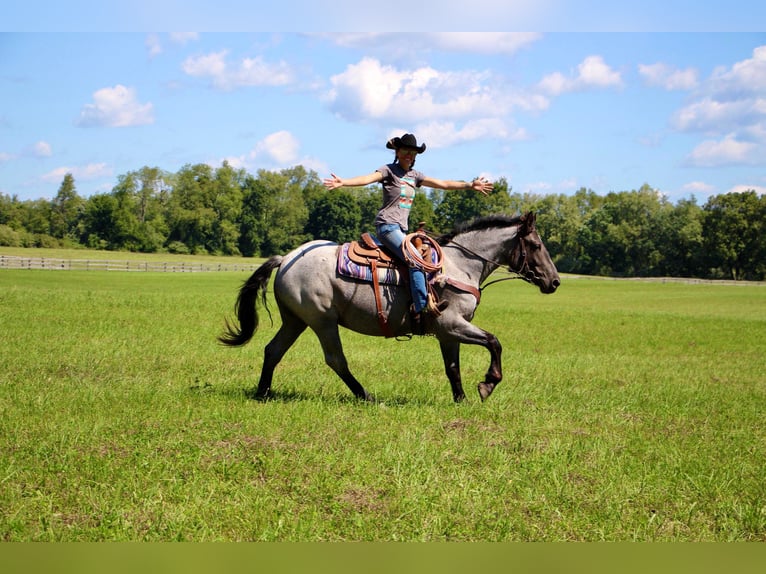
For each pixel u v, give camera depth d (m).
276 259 10.94
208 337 18.20
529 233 10.95
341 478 6.99
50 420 8.69
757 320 34.00
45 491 6.47
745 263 117.38
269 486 6.73
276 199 145.25
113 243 135.25
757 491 7.23
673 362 18.09
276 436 8.29
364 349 17.72
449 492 6.74
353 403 10.42
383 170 10.16
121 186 143.00
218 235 141.12
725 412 11.23
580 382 13.60
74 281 51.44
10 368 12.27
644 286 77.62
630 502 6.80
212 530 5.82
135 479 6.74
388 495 6.67
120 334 17.70
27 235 130.00
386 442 8.21
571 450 8.22
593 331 26.05
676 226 121.94
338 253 10.38
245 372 13.08
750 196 115.31
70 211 146.25
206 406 9.80
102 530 5.76
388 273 10.19
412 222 65.06
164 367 13.18
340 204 134.12
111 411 9.25
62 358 13.45
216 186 143.88
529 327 26.78
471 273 10.80
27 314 21.17
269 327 24.00
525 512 6.50
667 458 8.17
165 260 109.88
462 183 10.65
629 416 10.62
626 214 128.25
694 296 59.59
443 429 9.03
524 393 12.00
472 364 15.55
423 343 19.69
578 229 130.88
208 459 7.40
